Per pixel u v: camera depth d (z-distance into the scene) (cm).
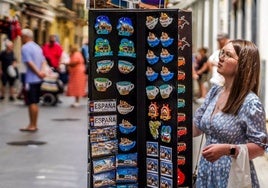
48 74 2045
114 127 538
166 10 516
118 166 541
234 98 420
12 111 1788
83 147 1163
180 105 539
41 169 947
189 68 542
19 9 2839
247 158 407
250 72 420
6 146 1162
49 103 2056
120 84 535
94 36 530
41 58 1340
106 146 537
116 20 531
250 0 1580
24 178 882
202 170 431
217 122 423
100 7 545
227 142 422
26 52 1316
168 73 518
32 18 3431
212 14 2406
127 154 541
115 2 550
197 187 435
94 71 531
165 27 517
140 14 529
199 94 1972
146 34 529
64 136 1309
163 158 525
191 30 544
